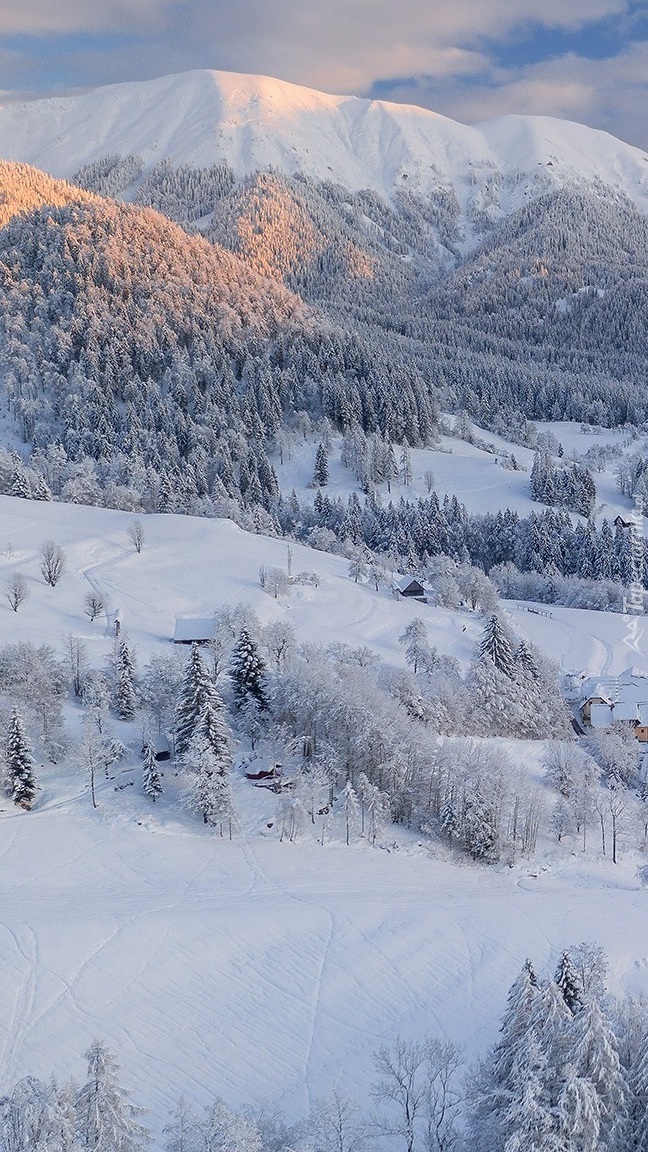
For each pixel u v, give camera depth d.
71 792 101.38
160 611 157.50
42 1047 63.81
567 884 94.94
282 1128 49.78
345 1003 70.56
